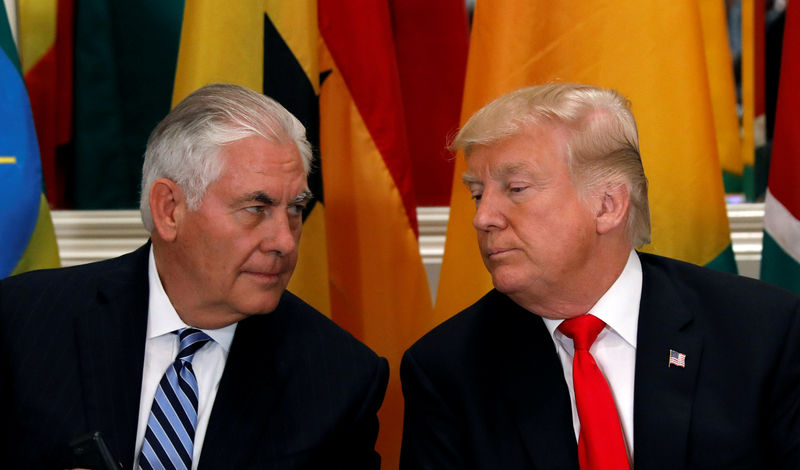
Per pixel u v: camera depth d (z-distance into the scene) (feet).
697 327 7.96
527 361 8.16
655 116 10.14
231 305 7.79
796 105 10.30
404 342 12.01
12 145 10.50
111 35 13.46
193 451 7.97
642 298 8.15
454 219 10.84
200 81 10.58
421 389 8.45
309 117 11.07
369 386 8.43
